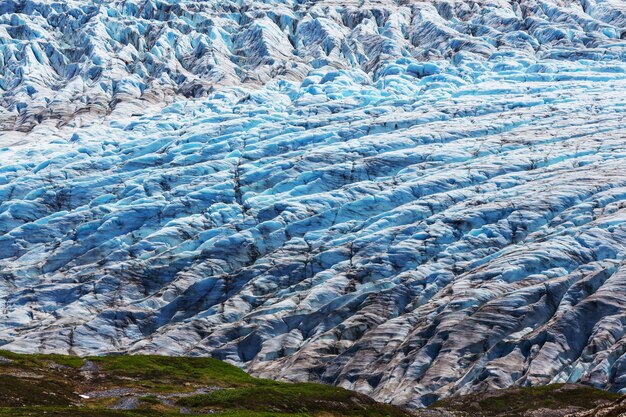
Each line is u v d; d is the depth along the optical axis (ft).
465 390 407.23
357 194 647.56
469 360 430.61
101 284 567.18
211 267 576.20
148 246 610.65
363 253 561.02
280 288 543.39
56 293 565.94
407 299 506.89
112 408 266.16
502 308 461.78
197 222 634.84
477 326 450.30
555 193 590.96
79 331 510.58
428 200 615.16
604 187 592.19
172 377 336.70
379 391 419.54
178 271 583.17
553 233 549.54
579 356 426.51
